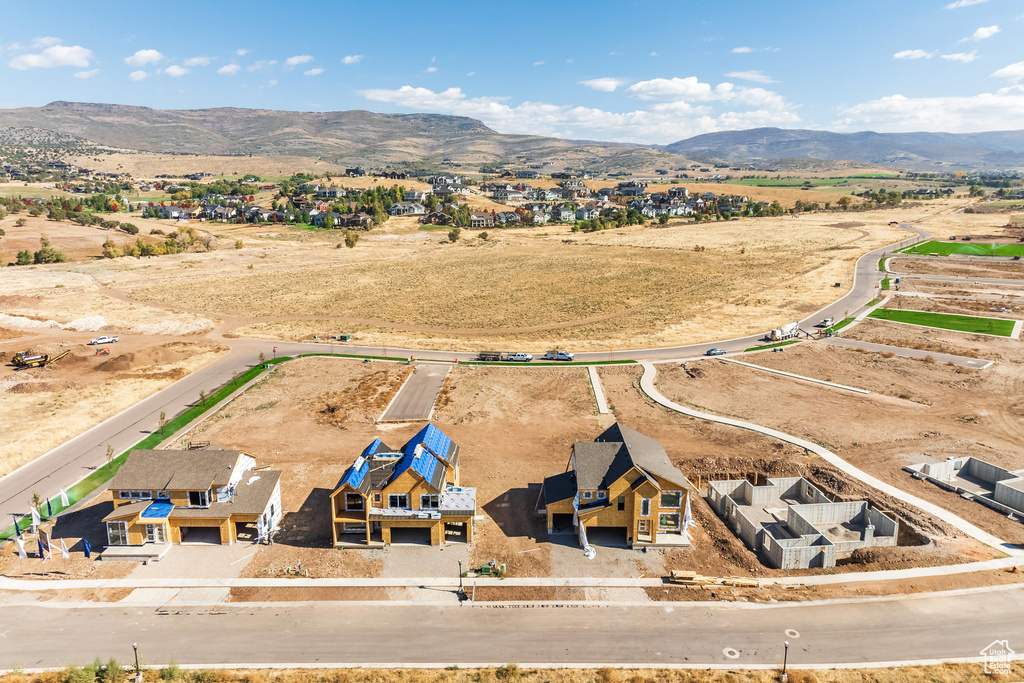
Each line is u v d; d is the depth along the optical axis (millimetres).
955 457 56875
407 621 37500
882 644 34438
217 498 46281
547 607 38750
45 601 39250
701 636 35562
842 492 51281
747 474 55875
